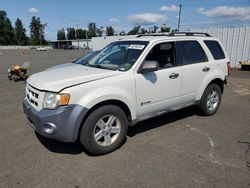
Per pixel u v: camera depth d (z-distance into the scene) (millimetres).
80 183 3256
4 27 117375
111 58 4820
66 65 5219
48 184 3234
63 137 3656
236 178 3365
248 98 7898
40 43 121750
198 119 5707
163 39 4828
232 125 5355
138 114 4441
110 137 4074
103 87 3879
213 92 5934
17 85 10133
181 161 3805
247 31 14867
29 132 4895
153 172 3504
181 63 5059
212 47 5879
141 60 4387
